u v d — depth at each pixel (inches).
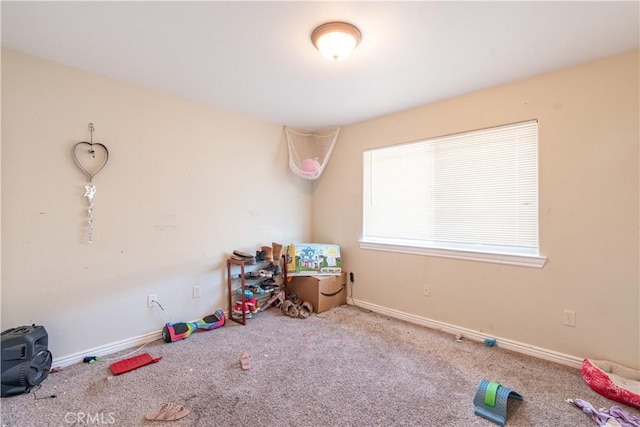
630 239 79.0
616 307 80.9
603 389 72.6
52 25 68.0
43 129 82.7
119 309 96.9
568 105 87.0
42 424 62.6
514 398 71.7
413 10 62.6
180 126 110.5
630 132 78.7
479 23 66.8
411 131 121.5
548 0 59.2
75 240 88.4
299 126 146.7
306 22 66.9
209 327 111.3
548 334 91.0
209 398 71.3
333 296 137.6
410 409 68.1
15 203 78.9
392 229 130.2
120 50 78.7
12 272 78.7
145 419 64.2
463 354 93.9
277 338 104.8
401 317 124.2
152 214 104.0
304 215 156.3
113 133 95.0
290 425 62.7
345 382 78.3
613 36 71.6
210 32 70.8
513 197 98.9
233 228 127.3
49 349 84.2
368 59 82.7
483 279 103.4
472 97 105.0
